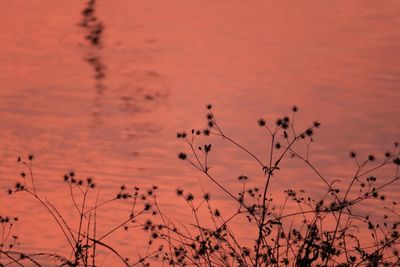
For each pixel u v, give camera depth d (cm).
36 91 4528
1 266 1852
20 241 2366
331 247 1612
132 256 2236
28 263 2173
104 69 5100
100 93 4503
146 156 3338
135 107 4169
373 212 2508
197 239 1648
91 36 6109
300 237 1656
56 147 3475
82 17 6812
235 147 3425
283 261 1602
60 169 3162
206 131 1709
